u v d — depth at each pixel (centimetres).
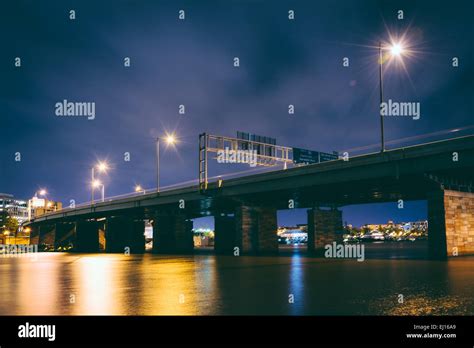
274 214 7219
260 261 4641
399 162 4484
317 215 7244
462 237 4494
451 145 4012
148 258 6081
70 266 4356
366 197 6906
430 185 4991
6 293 2073
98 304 1680
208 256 6400
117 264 4612
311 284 2248
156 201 8131
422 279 2370
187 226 9525
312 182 5409
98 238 11619
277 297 1795
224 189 6769
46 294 2020
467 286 2047
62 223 13425
